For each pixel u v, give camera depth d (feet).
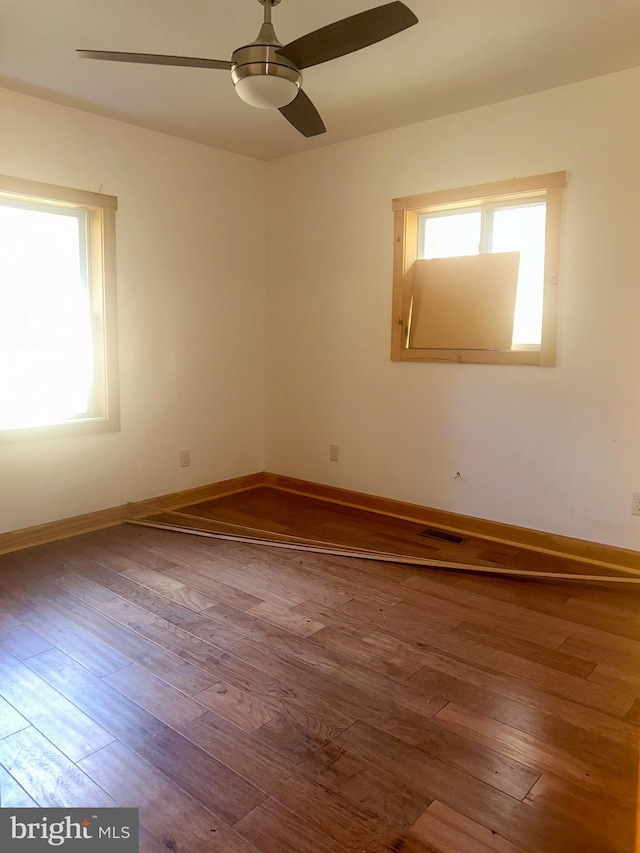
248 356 15.30
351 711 6.54
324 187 13.88
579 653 7.79
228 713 6.48
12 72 9.78
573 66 9.58
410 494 13.21
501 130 11.08
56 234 11.69
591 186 10.23
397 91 10.54
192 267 13.73
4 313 11.13
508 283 11.53
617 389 10.33
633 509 10.35
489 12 7.94
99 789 5.39
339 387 14.20
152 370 13.21
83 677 7.14
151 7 7.83
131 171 12.32
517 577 10.19
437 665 7.47
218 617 8.65
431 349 12.46
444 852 4.76
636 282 9.98
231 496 14.97
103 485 12.57
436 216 12.59
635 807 5.24
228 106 11.25
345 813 5.14
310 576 10.16
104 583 9.77
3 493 11.03
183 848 4.77
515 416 11.51
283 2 7.64
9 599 9.14
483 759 5.82
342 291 13.85
